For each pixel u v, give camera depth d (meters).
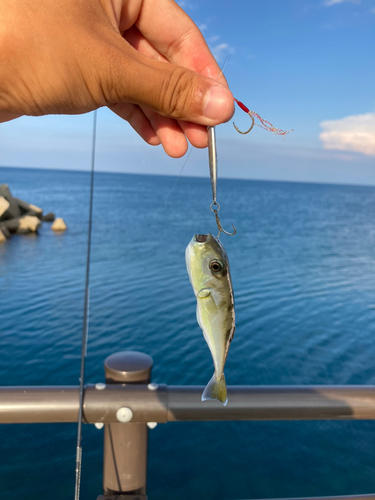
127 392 1.43
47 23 0.93
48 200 52.94
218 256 1.10
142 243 23.97
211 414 1.43
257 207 54.44
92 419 1.40
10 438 6.11
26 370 8.49
